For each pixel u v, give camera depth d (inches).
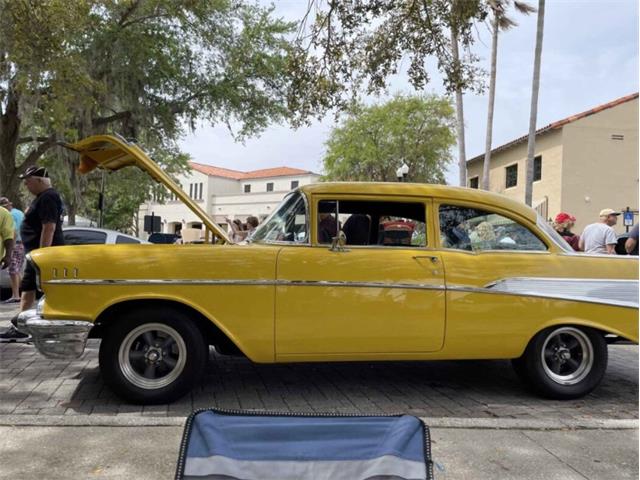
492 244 198.2
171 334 179.5
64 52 489.1
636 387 217.5
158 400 179.2
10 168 708.7
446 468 134.2
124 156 213.5
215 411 93.2
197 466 84.5
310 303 181.5
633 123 887.1
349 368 236.5
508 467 135.6
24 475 126.1
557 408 189.2
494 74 813.9
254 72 800.3
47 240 241.8
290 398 194.2
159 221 820.6
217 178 2385.6
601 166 882.8
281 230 195.0
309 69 408.2
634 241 333.7
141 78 708.0
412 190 195.6
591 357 196.9
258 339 180.4
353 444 89.0
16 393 191.5
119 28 679.7
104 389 197.2
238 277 179.5
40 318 175.6
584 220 877.8
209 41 757.3
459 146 778.8
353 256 185.5
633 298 195.0
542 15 681.0
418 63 410.3
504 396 201.8
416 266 187.0
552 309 191.8
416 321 185.6
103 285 174.9
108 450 140.0
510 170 1073.5
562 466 136.6
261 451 87.4
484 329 188.9
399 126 1262.3
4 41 422.6
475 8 366.0
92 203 1209.4
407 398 197.3
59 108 508.1
